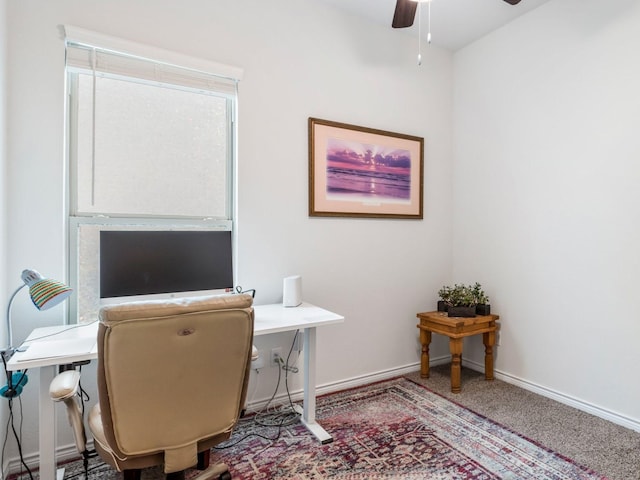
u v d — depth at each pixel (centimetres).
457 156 313
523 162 261
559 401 239
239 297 122
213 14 215
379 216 276
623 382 208
